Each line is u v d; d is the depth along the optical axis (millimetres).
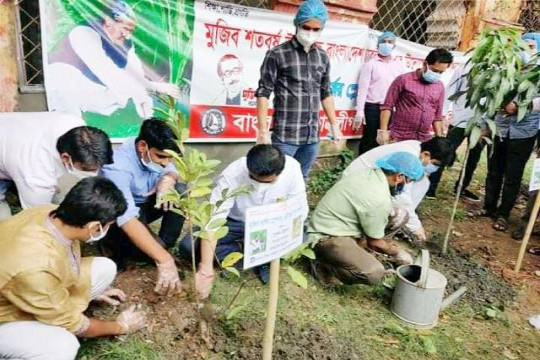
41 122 2590
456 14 6559
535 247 4285
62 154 2324
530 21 7500
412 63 6027
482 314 3207
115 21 3682
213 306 2773
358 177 3215
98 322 2229
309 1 3434
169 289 2783
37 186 2484
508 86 3314
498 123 4340
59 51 3514
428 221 4664
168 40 3990
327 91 3951
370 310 3092
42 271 1827
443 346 2824
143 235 2584
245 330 2605
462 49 6633
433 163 3627
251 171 2535
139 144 2727
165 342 2445
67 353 1981
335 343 2611
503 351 2873
